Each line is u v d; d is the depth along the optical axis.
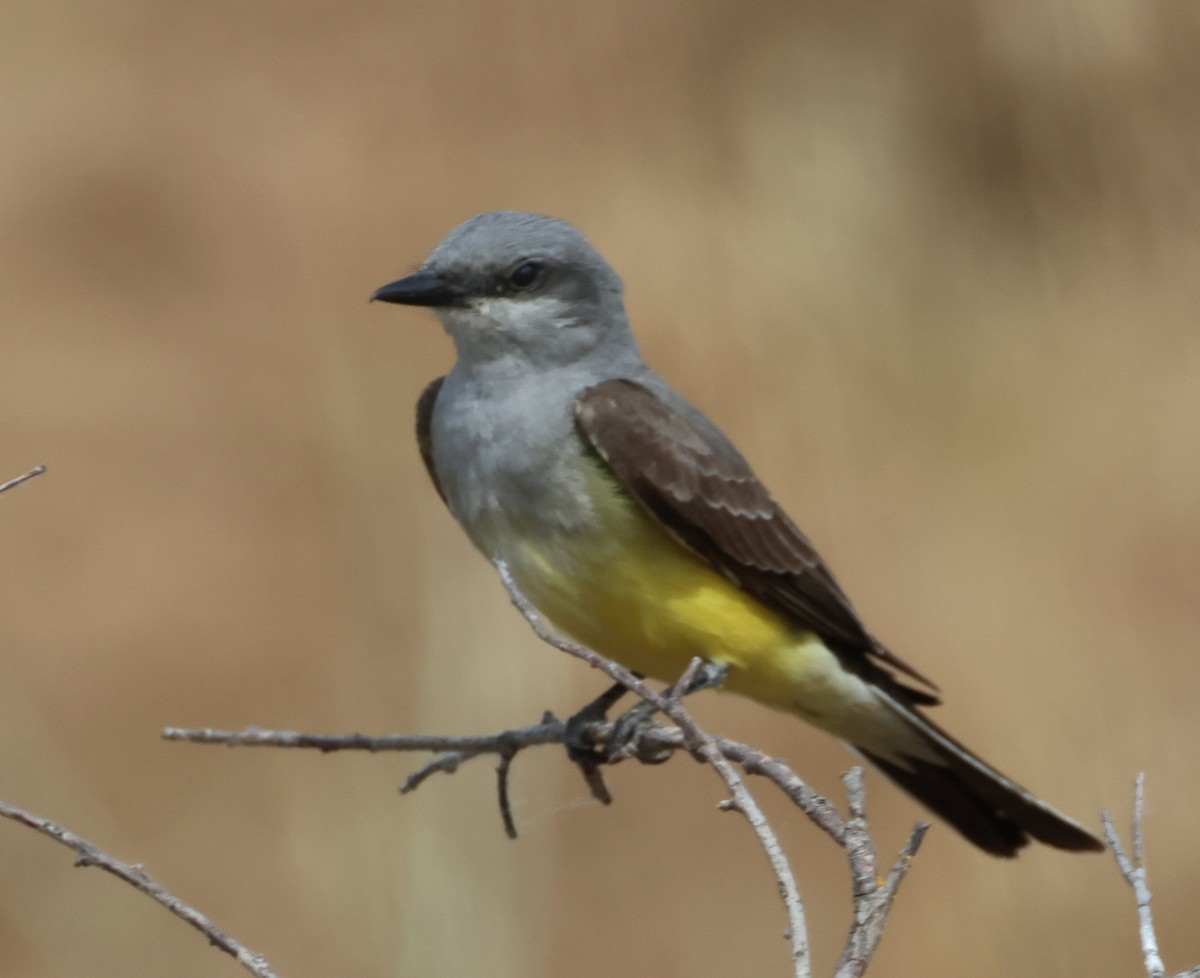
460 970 8.79
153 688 13.06
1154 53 16.39
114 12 21.09
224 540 14.45
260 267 17.88
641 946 10.59
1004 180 16.44
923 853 10.64
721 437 7.27
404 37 20.42
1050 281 15.87
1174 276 15.95
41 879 9.48
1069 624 12.70
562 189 18.05
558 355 7.12
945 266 15.76
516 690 9.69
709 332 15.26
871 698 7.36
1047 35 16.45
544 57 19.38
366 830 10.84
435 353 15.27
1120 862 4.59
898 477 14.18
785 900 4.21
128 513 14.86
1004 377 15.04
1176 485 13.89
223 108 19.89
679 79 18.58
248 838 11.38
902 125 16.48
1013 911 10.24
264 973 4.32
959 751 7.36
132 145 19.28
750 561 7.07
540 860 9.38
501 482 7.02
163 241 18.28
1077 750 11.71
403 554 12.06
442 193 18.50
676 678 7.27
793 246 15.72
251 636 13.49
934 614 12.89
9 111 19.77
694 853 11.02
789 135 16.47
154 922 9.53
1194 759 11.48
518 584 7.17
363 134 19.33
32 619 13.77
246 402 15.89
